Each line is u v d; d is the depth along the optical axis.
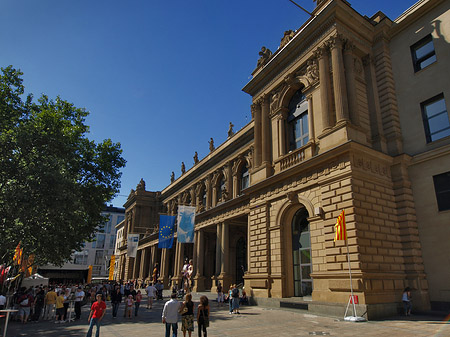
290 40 26.53
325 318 16.14
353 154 18.47
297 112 24.94
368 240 17.34
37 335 13.51
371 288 16.31
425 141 20.28
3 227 22.16
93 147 33.31
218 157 41.53
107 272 95.88
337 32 21.73
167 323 10.88
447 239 18.23
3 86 25.44
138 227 65.75
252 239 25.19
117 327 15.24
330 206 18.72
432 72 20.78
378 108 22.05
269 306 21.70
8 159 20.81
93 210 31.47
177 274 43.38
